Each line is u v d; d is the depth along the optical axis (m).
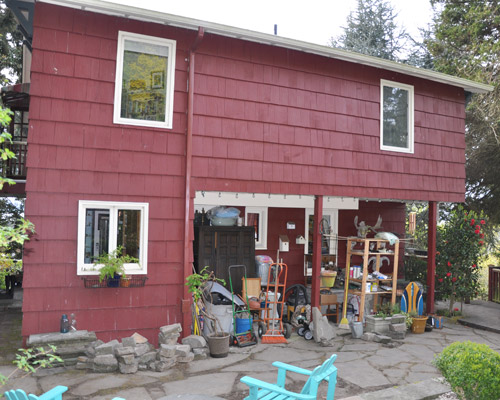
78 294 6.62
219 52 7.66
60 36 6.63
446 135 10.23
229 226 9.27
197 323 7.20
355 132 8.94
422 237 20.81
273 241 11.07
